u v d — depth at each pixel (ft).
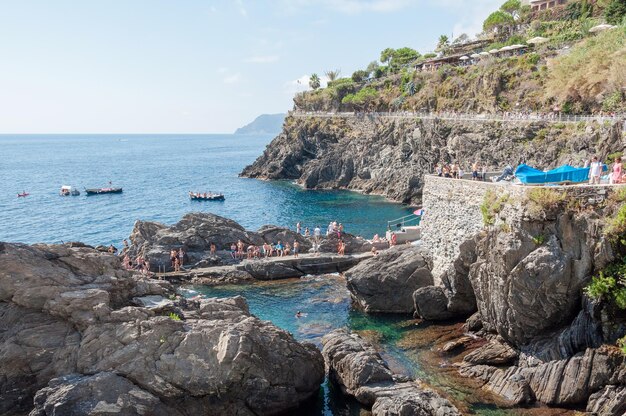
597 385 64.75
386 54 515.91
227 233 153.89
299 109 486.38
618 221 69.82
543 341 74.23
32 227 219.61
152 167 552.00
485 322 86.43
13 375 67.67
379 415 65.67
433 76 333.62
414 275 105.50
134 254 147.43
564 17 340.59
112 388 62.49
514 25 388.57
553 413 65.16
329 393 78.43
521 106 240.32
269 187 361.30
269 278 138.31
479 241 85.05
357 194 319.47
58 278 74.49
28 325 70.44
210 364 67.41
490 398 69.62
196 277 135.85
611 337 67.41
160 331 68.90
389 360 83.20
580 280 71.92
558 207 73.31
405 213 248.73
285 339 75.51
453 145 247.50
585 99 184.34
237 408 68.85
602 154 125.08
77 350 68.33
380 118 352.28
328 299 119.14
